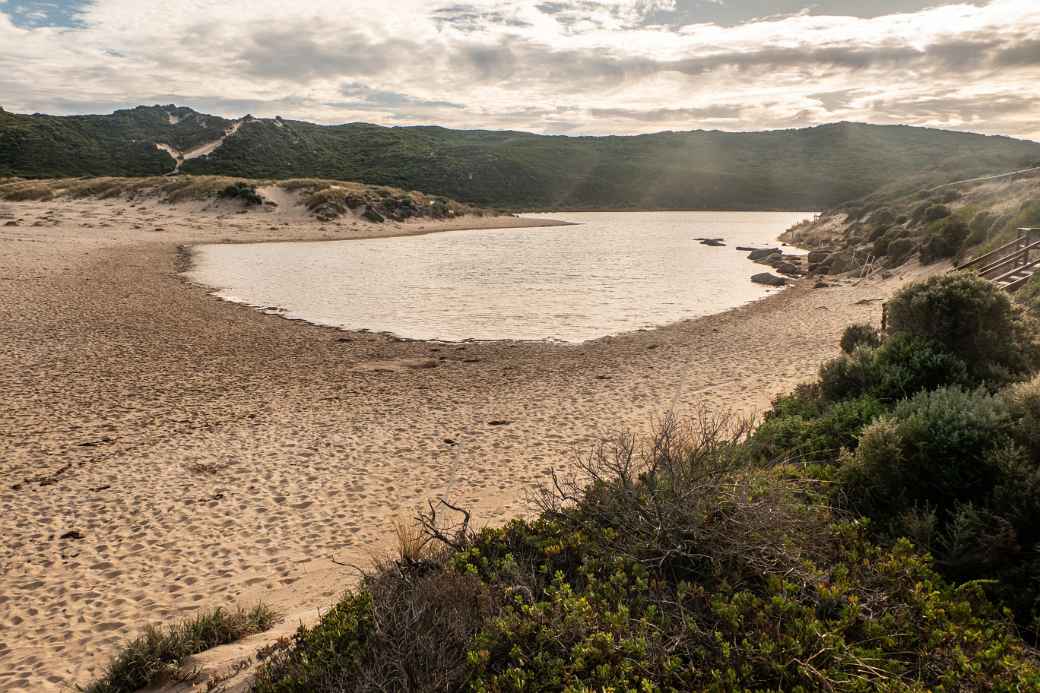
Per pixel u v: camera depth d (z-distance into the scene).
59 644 5.44
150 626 5.14
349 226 68.75
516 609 4.09
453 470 9.50
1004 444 5.18
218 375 15.47
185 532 7.64
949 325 9.52
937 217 37.97
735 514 4.49
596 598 4.11
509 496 8.36
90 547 7.30
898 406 6.69
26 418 11.84
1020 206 26.67
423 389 14.48
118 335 19.05
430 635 3.70
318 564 6.75
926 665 3.44
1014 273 17.59
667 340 20.05
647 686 3.29
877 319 21.20
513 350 18.88
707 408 12.27
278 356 17.67
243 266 38.88
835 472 5.88
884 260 34.62
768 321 22.73
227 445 10.70
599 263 44.25
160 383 14.56
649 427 11.23
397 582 4.33
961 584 4.20
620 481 5.27
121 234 51.03
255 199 70.50
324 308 25.81
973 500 5.04
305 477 9.31
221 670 4.58
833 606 3.88
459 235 70.19
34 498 8.59
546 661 3.60
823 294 28.88
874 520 5.16
